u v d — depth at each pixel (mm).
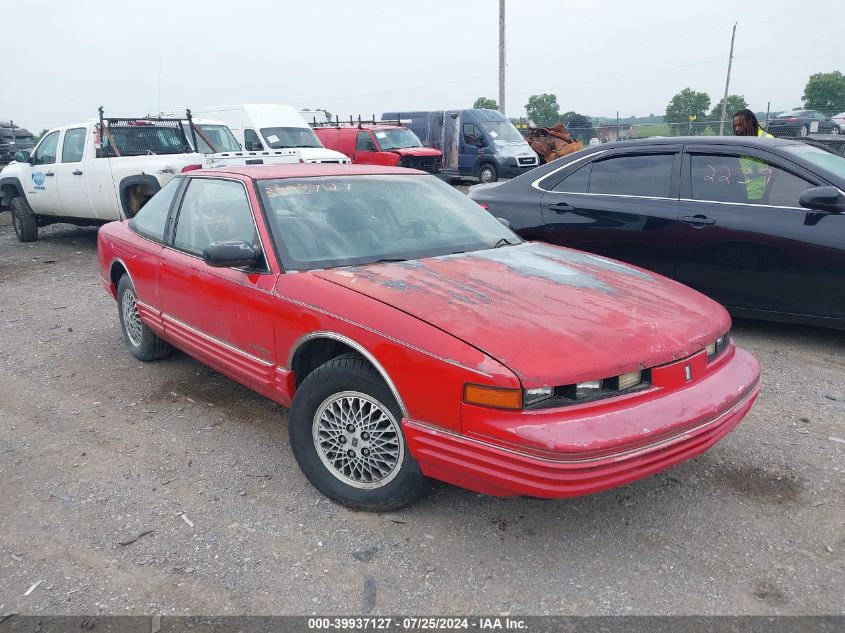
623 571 2781
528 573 2781
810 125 27859
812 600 2590
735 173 5484
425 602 2633
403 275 3344
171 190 4789
